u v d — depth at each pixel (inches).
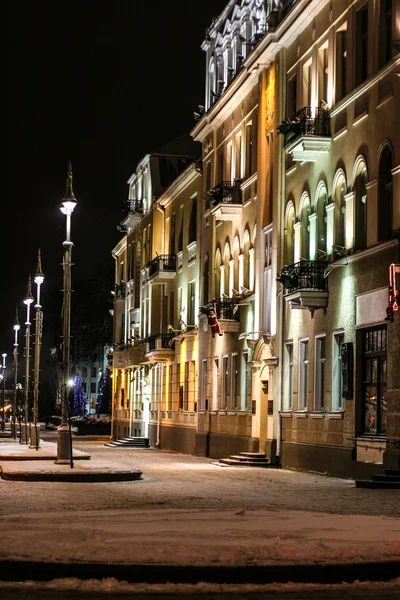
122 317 3225.9
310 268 1320.1
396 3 1143.6
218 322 1758.1
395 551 471.8
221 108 1903.3
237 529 540.4
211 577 442.9
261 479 1203.2
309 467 1352.1
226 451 1795.0
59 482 1120.8
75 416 4500.5
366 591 434.0
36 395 1812.3
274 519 597.6
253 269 1699.1
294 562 449.4
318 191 1376.7
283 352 1493.6
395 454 1071.0
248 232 1733.5
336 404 1285.7
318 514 634.8
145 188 2817.4
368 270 1183.6
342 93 1323.8
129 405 3009.4
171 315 2439.7
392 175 1136.2
